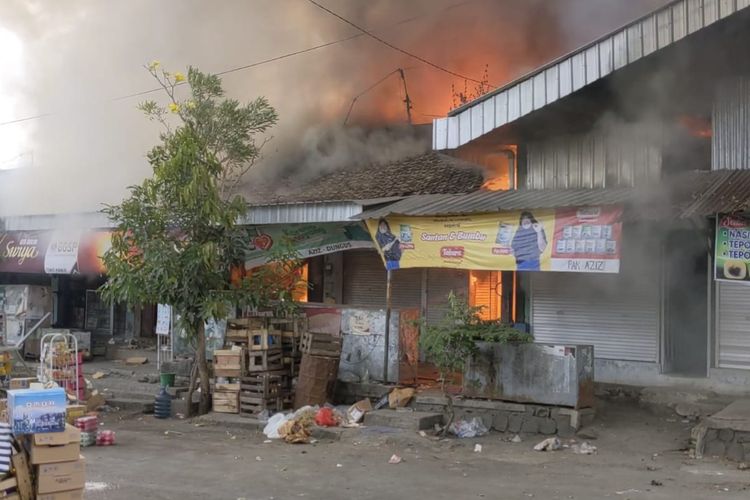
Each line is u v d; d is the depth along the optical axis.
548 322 11.10
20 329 17.00
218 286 10.79
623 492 6.48
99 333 18.45
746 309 9.44
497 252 9.80
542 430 9.06
